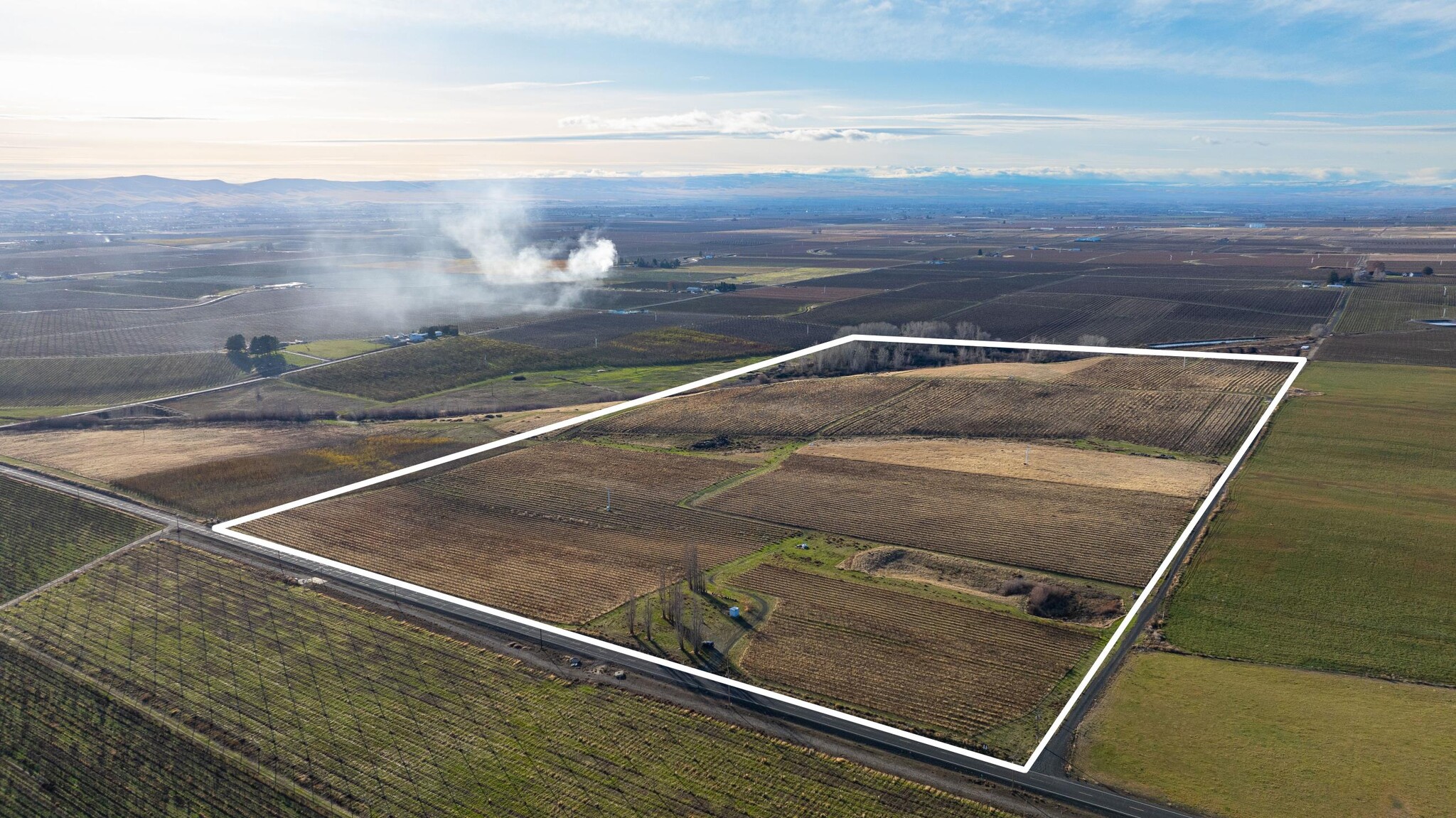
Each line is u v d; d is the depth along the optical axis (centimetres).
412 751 5141
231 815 4803
